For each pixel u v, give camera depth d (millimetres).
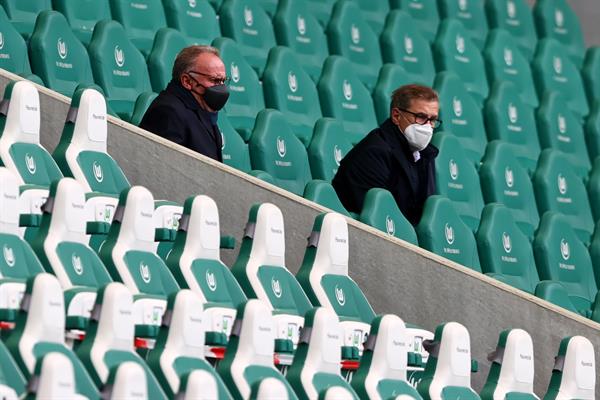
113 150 17688
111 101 21656
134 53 22219
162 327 13320
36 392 11172
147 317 14000
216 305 14742
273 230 16062
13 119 15727
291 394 13719
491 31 29562
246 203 18156
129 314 12820
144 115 18734
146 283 14695
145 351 13773
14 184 14180
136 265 14703
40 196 15031
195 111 18703
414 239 19516
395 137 19922
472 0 31094
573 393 16594
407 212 20078
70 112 16359
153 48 22672
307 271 16516
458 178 23219
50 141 17688
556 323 18875
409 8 29984
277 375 13805
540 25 32188
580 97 30234
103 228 15062
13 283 13031
